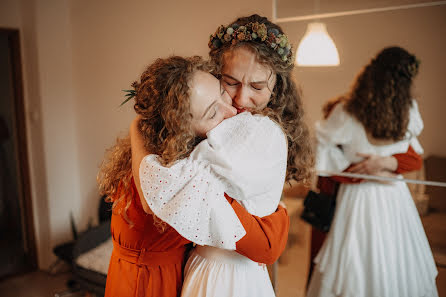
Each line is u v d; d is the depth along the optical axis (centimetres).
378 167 180
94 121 314
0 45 346
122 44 280
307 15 185
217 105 106
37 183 337
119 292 120
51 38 309
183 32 249
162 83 102
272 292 131
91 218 335
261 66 114
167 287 119
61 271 340
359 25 173
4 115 363
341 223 193
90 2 289
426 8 158
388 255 185
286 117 130
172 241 117
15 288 313
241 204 108
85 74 308
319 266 203
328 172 192
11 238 392
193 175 99
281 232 113
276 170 107
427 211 172
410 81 166
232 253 118
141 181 102
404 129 171
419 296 179
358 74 176
